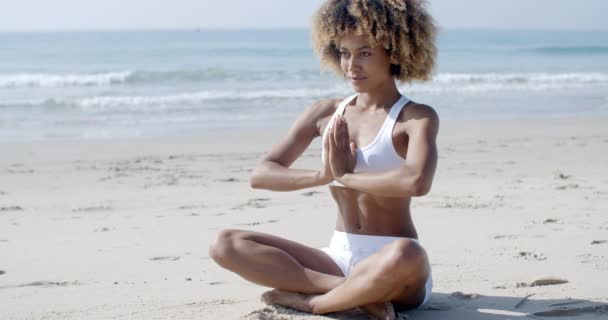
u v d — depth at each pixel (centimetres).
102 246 554
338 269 359
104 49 3972
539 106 1853
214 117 1596
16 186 857
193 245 554
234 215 672
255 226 619
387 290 327
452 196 736
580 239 537
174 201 754
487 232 568
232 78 2403
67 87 2169
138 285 434
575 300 381
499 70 2989
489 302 379
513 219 618
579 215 632
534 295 393
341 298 338
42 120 1533
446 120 1553
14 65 2922
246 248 358
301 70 2581
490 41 6625
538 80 2514
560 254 490
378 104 355
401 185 322
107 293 415
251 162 1034
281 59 3341
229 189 823
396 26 345
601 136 1297
